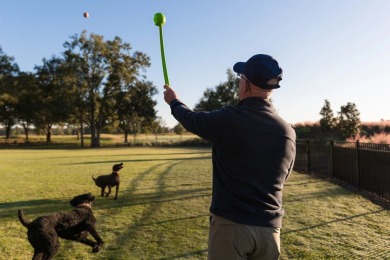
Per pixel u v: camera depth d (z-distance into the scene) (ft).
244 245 6.39
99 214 23.82
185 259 15.48
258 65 6.81
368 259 14.85
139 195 30.78
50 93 179.11
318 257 15.16
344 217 21.68
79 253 16.31
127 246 17.22
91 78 173.58
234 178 6.54
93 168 56.03
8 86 177.06
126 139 194.90
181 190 33.06
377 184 27.91
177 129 254.88
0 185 37.63
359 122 89.15
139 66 181.06
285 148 6.79
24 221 13.60
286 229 19.29
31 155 97.66
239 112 6.70
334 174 39.27
